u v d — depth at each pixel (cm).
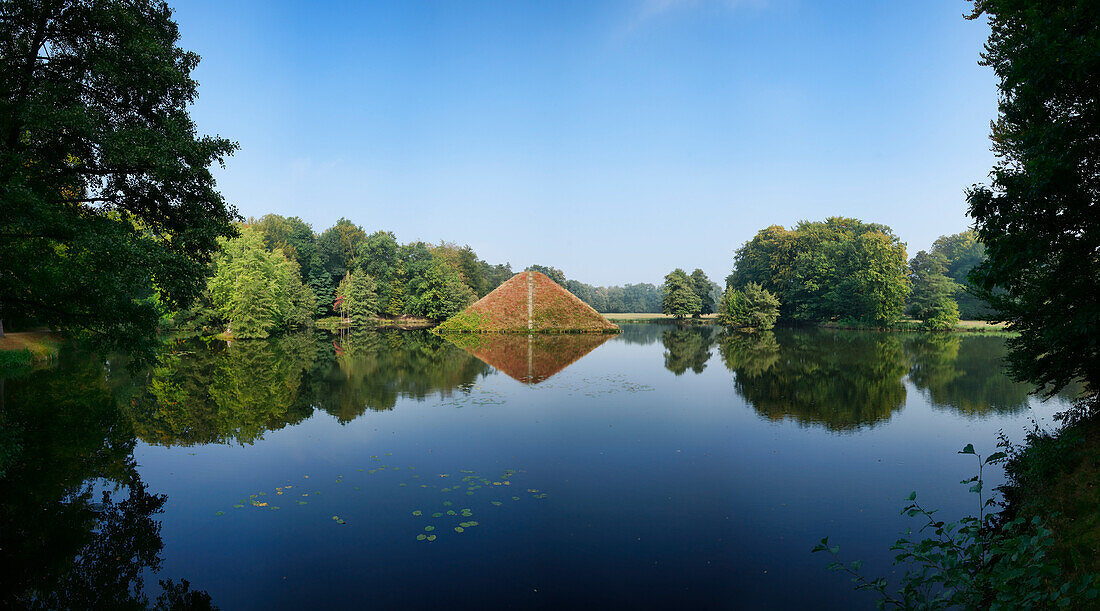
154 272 1097
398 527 757
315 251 7544
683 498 866
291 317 5284
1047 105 813
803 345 3797
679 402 1638
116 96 1190
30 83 1005
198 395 1750
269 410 1523
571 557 670
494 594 583
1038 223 797
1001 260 822
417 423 1364
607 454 1099
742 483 934
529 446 1159
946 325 5522
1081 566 552
